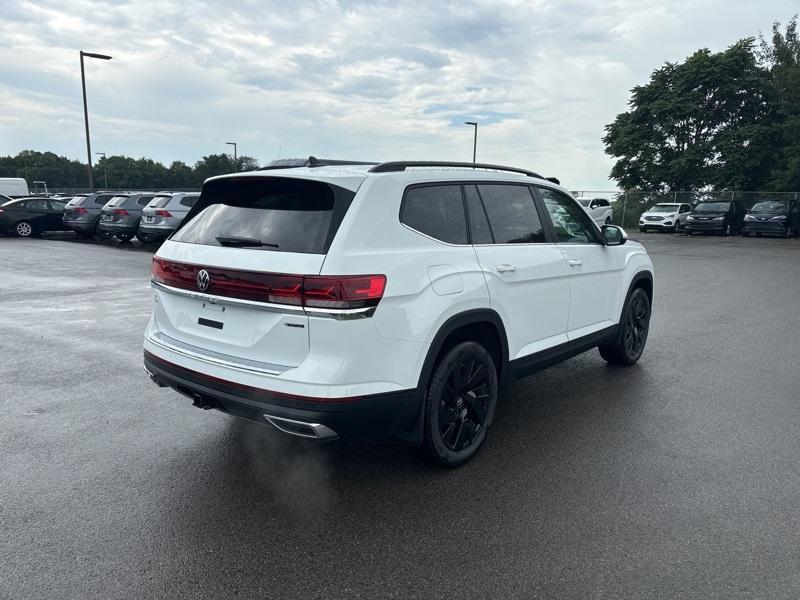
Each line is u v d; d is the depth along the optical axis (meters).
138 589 2.53
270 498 3.30
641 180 38.22
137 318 7.98
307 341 2.96
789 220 26.42
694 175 35.50
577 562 2.75
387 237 3.19
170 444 3.98
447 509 3.21
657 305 9.44
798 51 37.41
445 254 3.47
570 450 3.98
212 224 3.51
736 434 4.25
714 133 36.12
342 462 3.77
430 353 3.33
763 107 36.03
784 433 4.27
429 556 2.79
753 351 6.54
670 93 36.34
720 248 21.39
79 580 2.58
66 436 4.08
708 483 3.51
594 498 3.34
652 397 5.04
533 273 4.12
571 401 4.94
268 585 2.58
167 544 2.86
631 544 2.89
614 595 2.53
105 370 5.58
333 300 2.90
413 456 3.86
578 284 4.71
